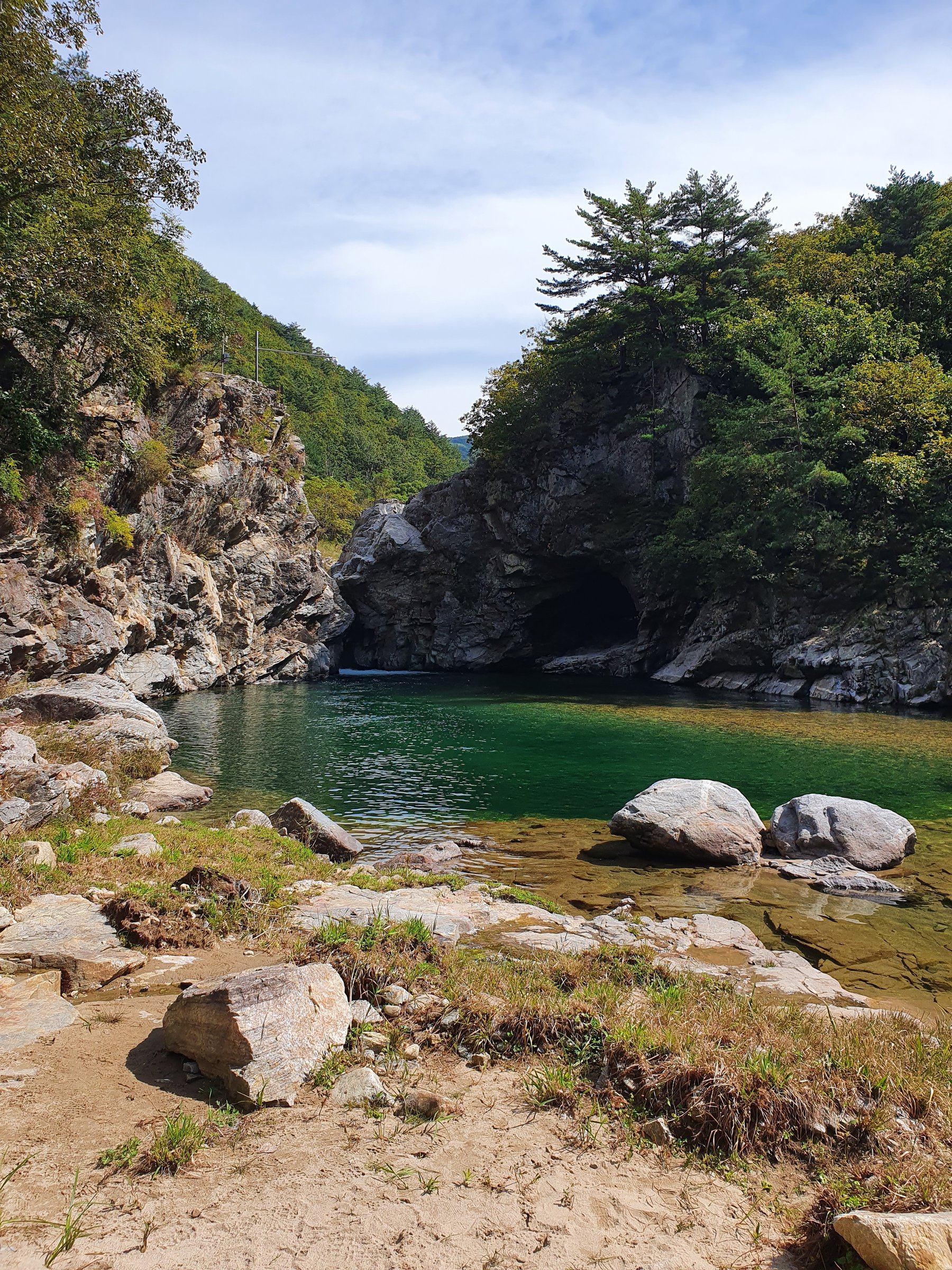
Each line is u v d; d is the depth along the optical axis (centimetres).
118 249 2912
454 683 5238
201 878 857
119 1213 352
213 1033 490
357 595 7069
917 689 3522
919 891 1157
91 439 3266
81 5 2347
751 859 1285
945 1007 752
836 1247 336
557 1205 371
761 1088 449
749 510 4528
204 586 4534
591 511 5994
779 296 5172
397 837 1445
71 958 670
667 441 5653
